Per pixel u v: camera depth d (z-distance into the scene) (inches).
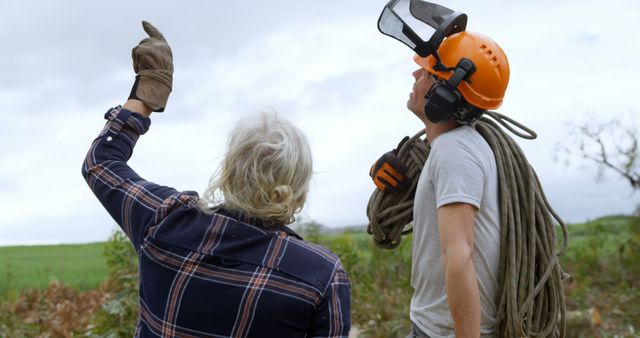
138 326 93.0
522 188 113.4
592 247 398.0
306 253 88.4
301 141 89.4
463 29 116.8
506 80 114.5
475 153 109.6
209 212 89.6
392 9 115.3
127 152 98.1
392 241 129.0
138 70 102.0
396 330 263.3
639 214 374.6
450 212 106.7
